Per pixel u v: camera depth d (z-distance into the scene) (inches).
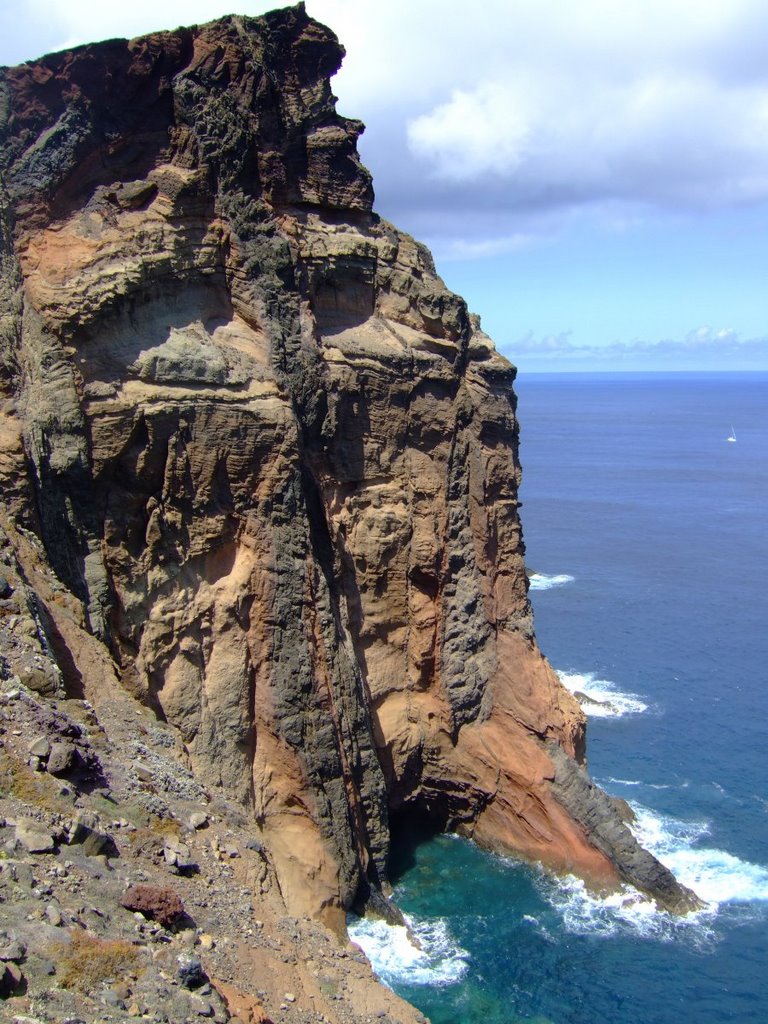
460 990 1608.0
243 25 1750.7
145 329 1619.1
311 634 1690.5
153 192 1674.5
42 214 1584.6
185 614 1632.6
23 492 1455.5
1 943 772.6
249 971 1039.6
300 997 1080.8
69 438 1487.5
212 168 1705.2
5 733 1080.2
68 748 1091.3
